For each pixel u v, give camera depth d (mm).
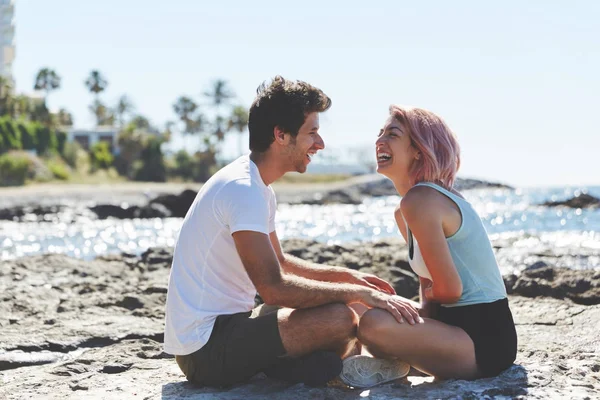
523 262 10141
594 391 3469
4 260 9773
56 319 5922
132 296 6723
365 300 3566
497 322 3619
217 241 3533
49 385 3893
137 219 43938
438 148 3672
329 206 64688
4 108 84062
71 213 42344
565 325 5277
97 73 109438
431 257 3543
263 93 3602
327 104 3617
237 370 3572
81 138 96125
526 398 3330
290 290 3438
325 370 3531
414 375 3879
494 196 89312
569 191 117375
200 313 3566
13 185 62875
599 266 10148
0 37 104812
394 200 77375
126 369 4277
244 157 3719
